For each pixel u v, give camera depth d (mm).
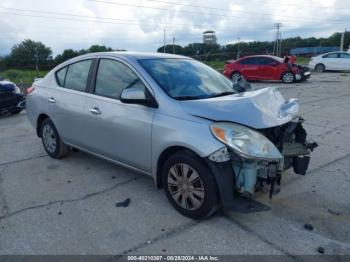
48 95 5105
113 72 4176
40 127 5559
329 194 3957
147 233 3225
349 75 20844
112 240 3125
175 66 4168
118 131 3955
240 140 3057
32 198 4000
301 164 3633
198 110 3318
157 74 3838
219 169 3107
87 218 3518
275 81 18234
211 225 3334
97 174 4703
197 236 3160
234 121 3215
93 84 4402
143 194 4047
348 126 7156
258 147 3084
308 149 3867
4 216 3590
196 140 3170
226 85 4289
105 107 4105
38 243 3096
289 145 3730
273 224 3342
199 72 4281
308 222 3369
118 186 4293
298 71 17031
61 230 3301
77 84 4695
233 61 18984
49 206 3791
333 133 6602
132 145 3844
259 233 3193
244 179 3168
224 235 3166
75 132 4691
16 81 20797
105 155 4348
